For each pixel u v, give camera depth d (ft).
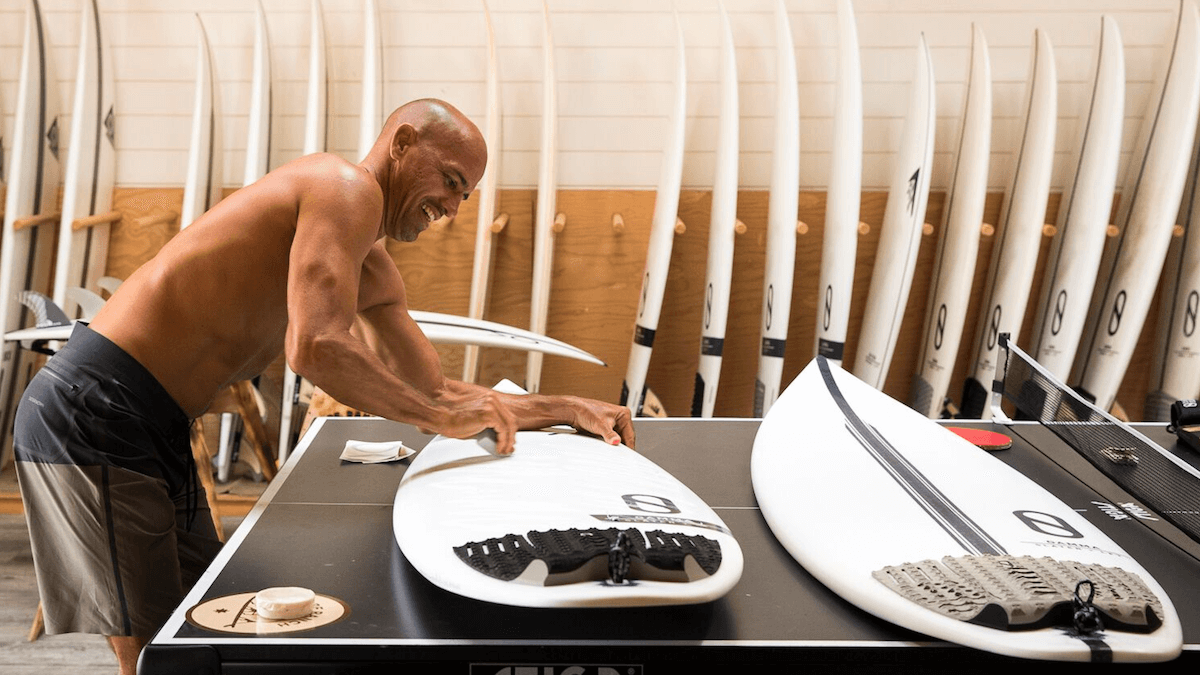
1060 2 11.42
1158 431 6.43
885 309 11.14
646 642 3.27
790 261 10.87
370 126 11.11
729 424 6.65
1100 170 10.82
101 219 11.05
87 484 5.10
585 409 5.38
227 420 11.11
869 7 11.47
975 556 3.69
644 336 11.10
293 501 4.85
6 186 11.78
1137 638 3.20
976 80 11.01
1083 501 5.05
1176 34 10.99
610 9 11.44
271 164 11.57
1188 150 10.61
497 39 11.53
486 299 11.65
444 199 4.95
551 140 10.98
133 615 5.35
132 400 5.11
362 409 4.52
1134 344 10.96
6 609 8.59
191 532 5.90
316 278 4.41
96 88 11.30
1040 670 3.27
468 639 3.27
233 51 11.58
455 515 3.97
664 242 10.90
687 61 11.54
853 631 3.41
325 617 3.44
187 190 11.02
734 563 3.64
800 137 11.68
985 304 11.68
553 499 4.07
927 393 11.44
